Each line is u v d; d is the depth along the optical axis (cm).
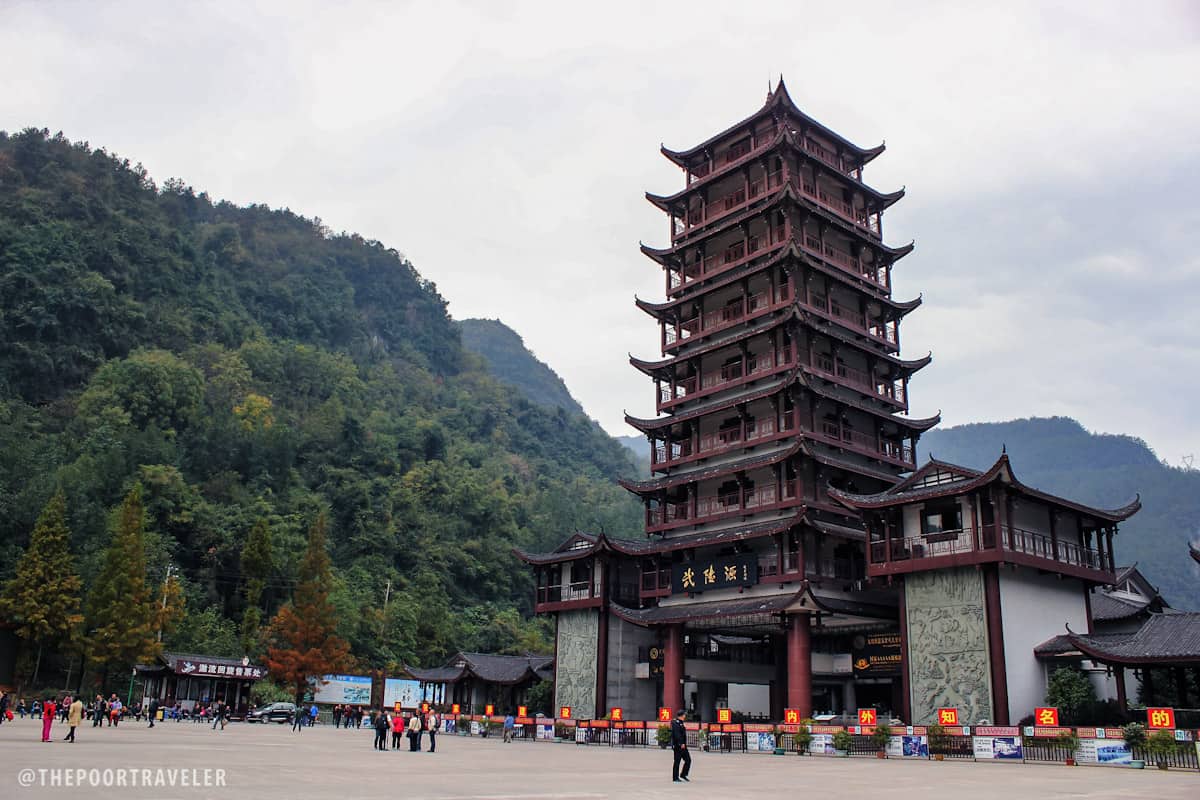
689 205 7881
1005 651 4931
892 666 6078
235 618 12281
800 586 5825
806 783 2920
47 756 3231
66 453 13575
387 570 14450
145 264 19925
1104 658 4569
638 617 6612
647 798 2309
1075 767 3812
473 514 17425
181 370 16288
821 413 6569
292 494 15288
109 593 9062
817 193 7281
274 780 2611
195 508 13300
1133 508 5828
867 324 7181
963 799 2380
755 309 6950
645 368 7512
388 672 11088
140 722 7756
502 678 8800
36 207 18975
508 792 2425
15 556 10788
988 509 5094
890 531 5522
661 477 7288
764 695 7369
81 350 16638
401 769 3303
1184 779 3173
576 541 7475
